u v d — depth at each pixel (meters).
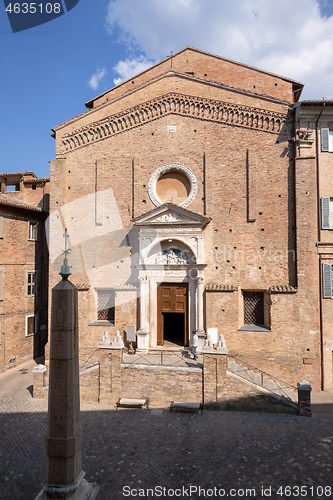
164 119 21.62
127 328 19.92
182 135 21.34
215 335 19.17
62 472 8.98
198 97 21.16
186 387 16.41
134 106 21.81
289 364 18.47
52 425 9.09
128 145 22.02
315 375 18.77
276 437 13.44
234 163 20.62
